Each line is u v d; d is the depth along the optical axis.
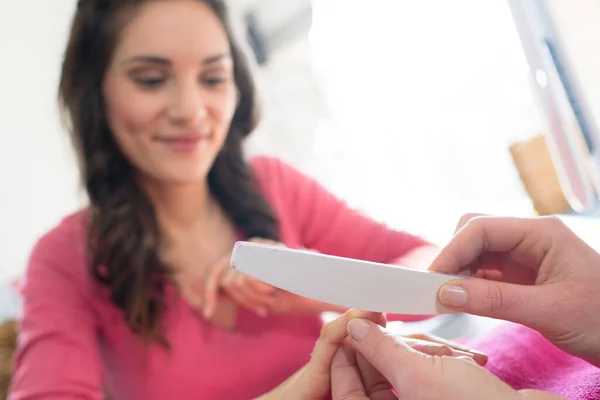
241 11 0.80
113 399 0.43
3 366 0.48
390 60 0.81
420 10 0.77
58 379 0.38
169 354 0.45
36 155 0.72
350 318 0.32
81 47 0.45
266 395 0.37
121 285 0.45
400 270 0.26
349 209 0.65
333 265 0.25
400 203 0.83
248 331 0.49
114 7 0.43
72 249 0.46
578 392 0.31
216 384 0.45
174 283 0.47
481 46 0.73
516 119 0.74
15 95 0.70
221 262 0.50
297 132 0.84
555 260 0.30
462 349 0.34
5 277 0.69
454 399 0.23
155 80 0.44
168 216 0.50
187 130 0.45
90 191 0.48
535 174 0.69
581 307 0.27
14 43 0.70
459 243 0.33
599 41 0.53
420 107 0.81
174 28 0.43
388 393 0.31
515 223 0.32
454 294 0.27
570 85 0.55
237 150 0.57
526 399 0.23
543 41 0.55
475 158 0.79
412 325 0.54
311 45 0.84
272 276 0.25
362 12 0.82
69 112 0.48
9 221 0.70
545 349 0.39
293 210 0.62
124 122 0.45
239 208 0.56
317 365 0.33
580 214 0.62
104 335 0.45
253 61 0.80
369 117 0.84
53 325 0.41
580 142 0.56
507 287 0.27
